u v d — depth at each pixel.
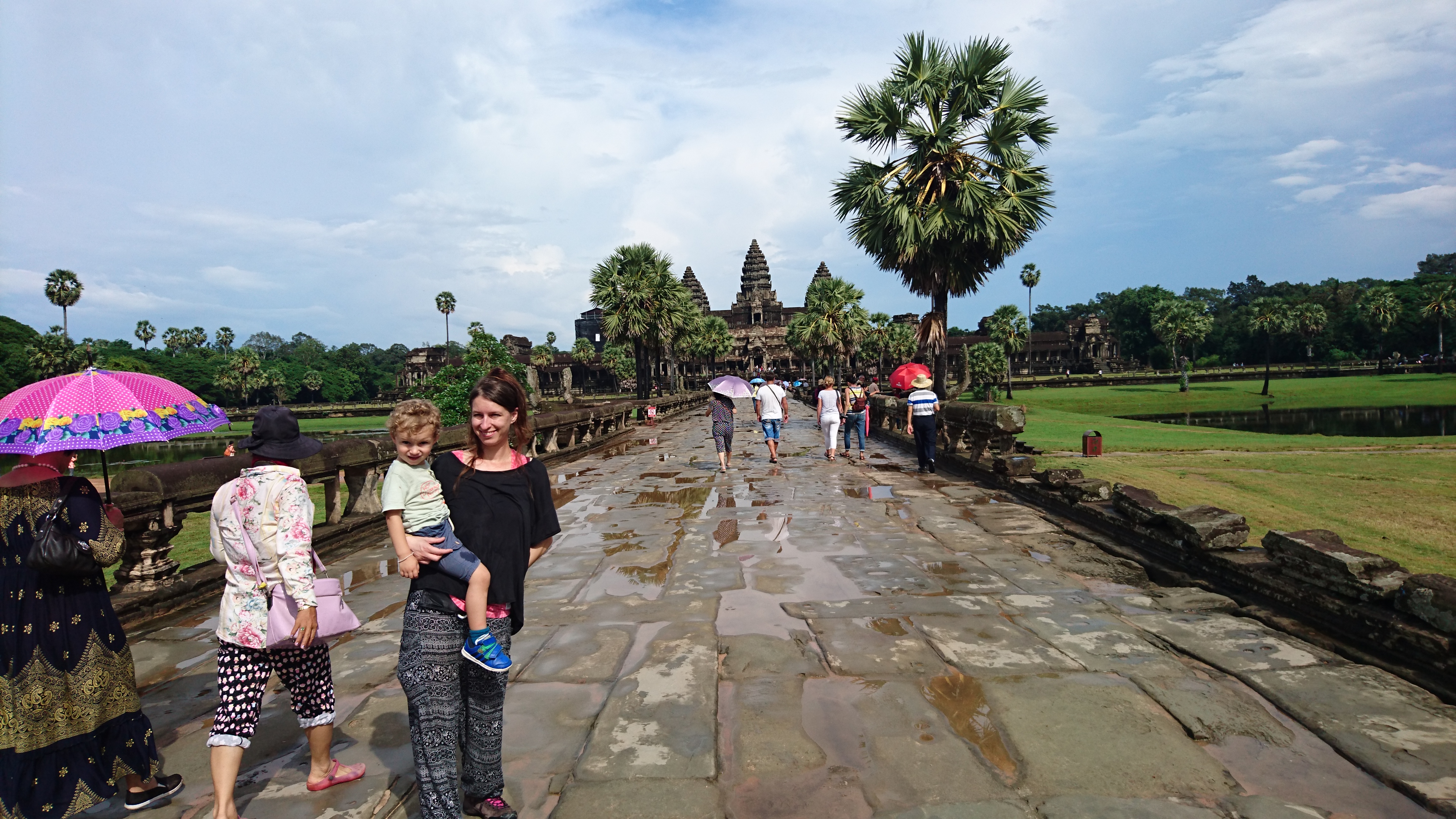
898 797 2.55
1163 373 90.00
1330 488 11.70
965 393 70.00
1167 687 3.38
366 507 7.74
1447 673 3.21
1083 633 4.13
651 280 37.09
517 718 3.24
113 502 4.64
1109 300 132.88
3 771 2.43
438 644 2.33
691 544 6.69
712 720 3.15
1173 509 5.55
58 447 2.48
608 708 3.29
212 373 105.69
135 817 2.60
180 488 5.20
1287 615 4.19
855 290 50.44
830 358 51.53
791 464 12.95
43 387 2.73
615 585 5.38
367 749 3.04
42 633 2.48
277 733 3.25
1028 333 67.19
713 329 76.44
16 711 2.44
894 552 6.20
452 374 26.92
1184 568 5.25
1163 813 2.42
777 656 3.89
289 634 2.47
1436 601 3.31
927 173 15.33
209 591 5.41
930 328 16.25
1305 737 2.90
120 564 5.06
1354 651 3.64
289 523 2.49
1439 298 83.88
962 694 3.37
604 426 20.02
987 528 7.11
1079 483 7.41
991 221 14.46
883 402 19.08
